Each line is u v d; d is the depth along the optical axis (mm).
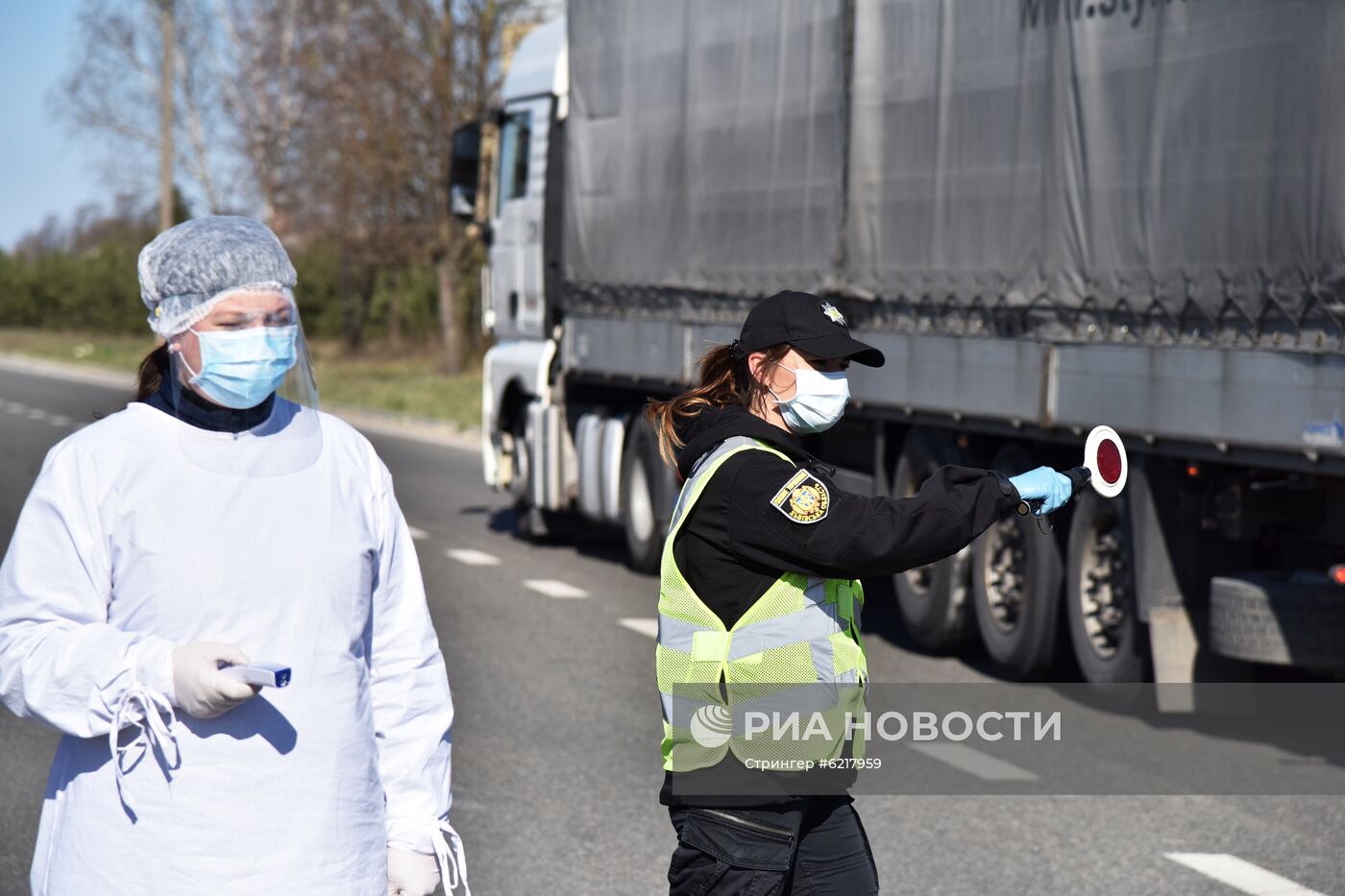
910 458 23812
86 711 6711
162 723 6734
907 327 23281
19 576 6898
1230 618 18281
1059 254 20094
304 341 7289
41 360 130625
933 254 22547
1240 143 17234
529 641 25375
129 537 6887
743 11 27141
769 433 8570
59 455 6977
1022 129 20750
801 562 8297
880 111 23672
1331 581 17750
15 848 15414
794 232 25781
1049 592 21469
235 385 6895
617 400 34969
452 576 31984
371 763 7285
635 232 31109
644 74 30719
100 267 166250
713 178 28203
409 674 7559
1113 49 19141
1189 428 17859
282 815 6910
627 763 18312
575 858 15031
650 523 31578
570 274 33938
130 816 6812
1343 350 15859
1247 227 17109
